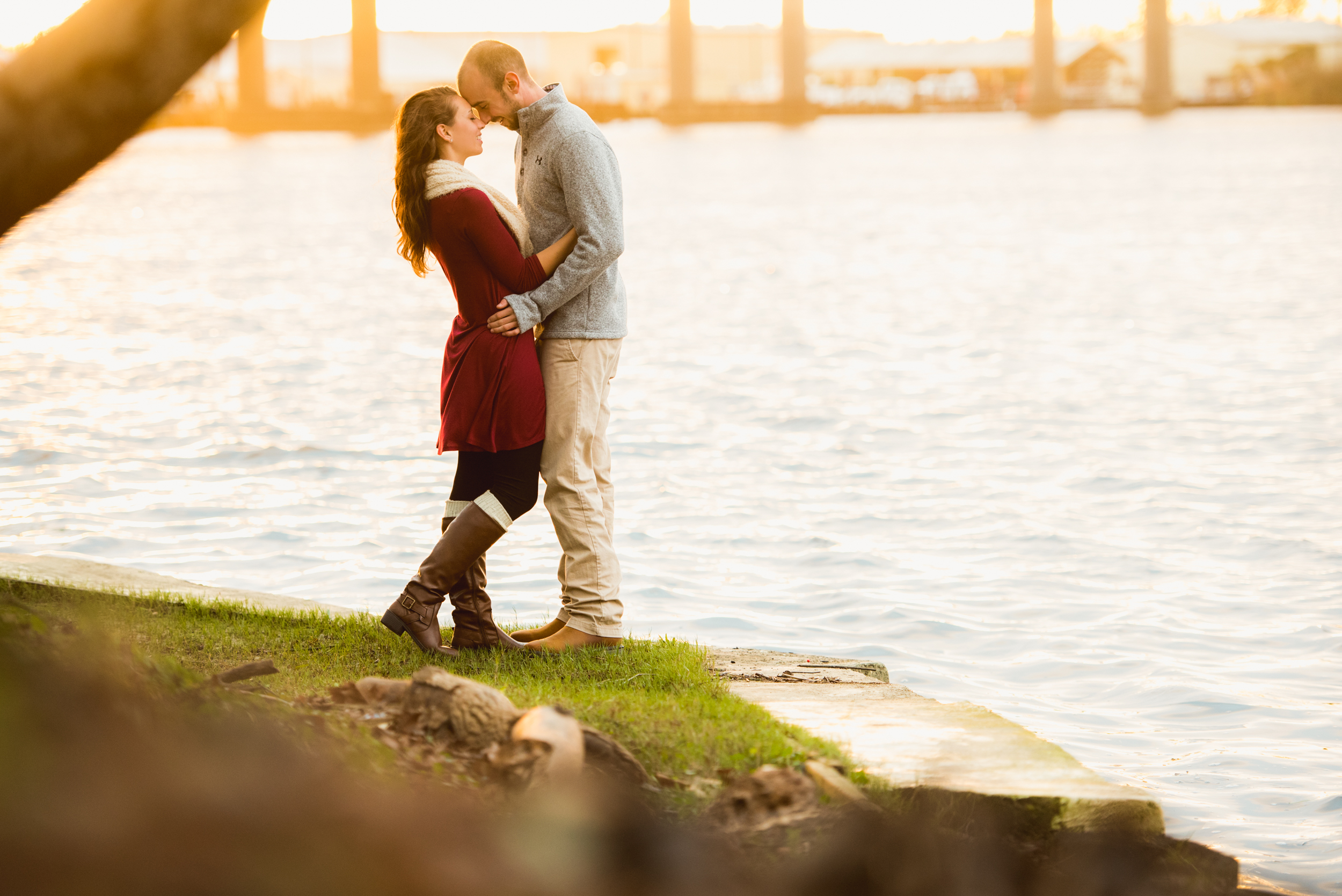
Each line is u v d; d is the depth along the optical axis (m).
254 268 41.25
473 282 7.36
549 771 5.02
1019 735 6.38
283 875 3.22
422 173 7.36
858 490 14.96
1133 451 16.89
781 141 147.75
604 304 7.66
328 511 13.71
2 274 39.09
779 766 5.69
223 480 15.02
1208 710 8.62
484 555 7.72
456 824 4.04
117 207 68.06
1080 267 41.28
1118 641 10.05
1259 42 190.12
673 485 15.07
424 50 175.62
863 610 10.80
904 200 71.62
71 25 4.09
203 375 22.52
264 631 7.86
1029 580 11.63
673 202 72.50
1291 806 7.10
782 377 22.97
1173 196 69.00
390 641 7.83
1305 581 11.48
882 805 5.44
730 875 4.76
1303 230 50.94
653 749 5.80
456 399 7.43
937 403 20.42
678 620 10.55
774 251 47.97
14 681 3.78
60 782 3.28
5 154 4.06
